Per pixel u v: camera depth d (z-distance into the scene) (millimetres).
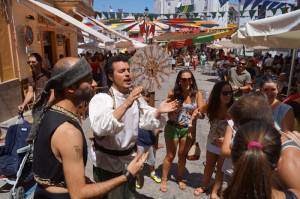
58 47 10391
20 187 2854
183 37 10367
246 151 954
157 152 4469
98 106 1769
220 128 2746
